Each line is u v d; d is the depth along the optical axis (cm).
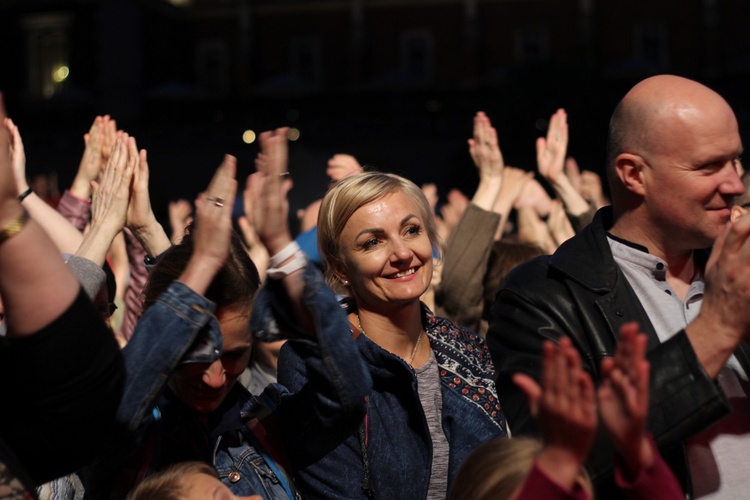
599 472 221
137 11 3747
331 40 3944
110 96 3712
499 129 2494
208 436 256
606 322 251
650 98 251
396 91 3719
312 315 227
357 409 240
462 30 3859
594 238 264
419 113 3319
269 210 221
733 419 246
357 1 3900
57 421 183
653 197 252
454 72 3878
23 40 3819
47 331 178
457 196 632
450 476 276
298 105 3469
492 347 269
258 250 444
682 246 257
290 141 3328
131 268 376
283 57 3975
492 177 420
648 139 250
